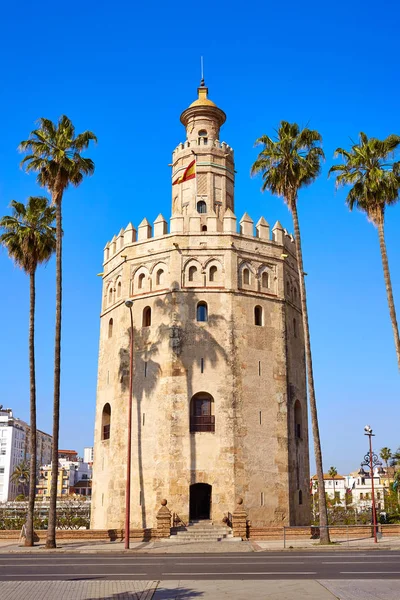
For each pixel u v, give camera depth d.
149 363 48.91
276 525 46.12
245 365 48.31
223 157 57.94
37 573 22.64
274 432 48.12
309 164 44.44
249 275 50.94
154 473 46.12
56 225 42.53
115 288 54.59
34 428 41.88
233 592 17.75
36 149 42.53
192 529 43.34
